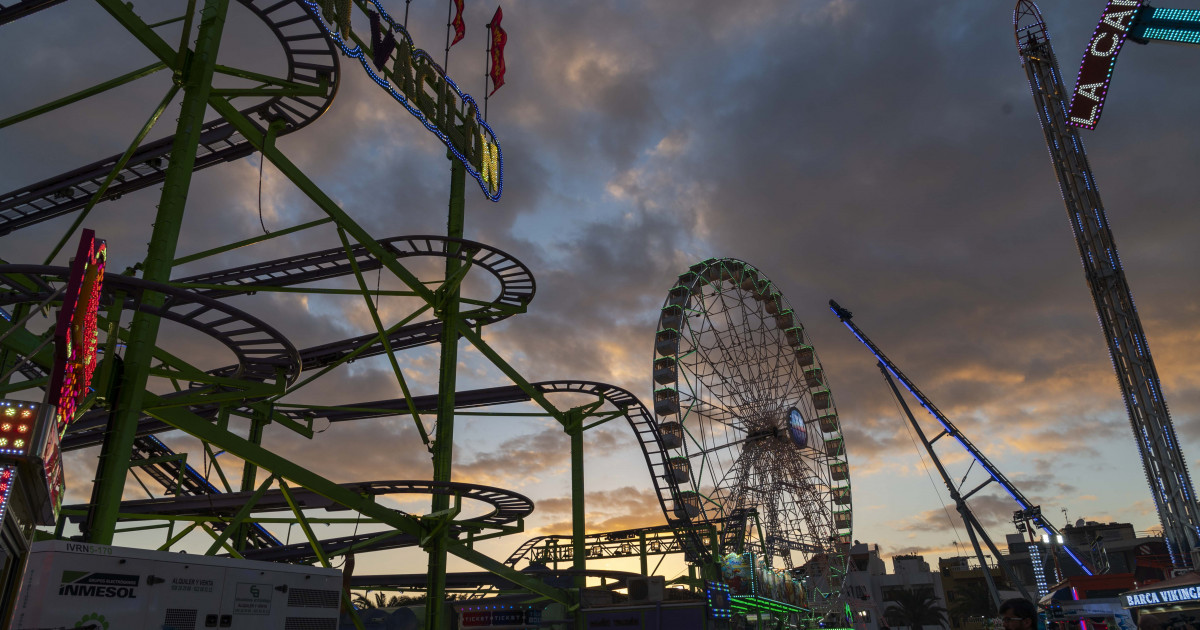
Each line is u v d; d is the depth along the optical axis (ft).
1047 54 90.63
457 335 145.79
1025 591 143.02
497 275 149.69
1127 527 352.49
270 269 135.23
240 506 122.11
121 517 103.91
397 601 229.86
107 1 81.20
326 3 101.50
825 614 257.55
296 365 84.99
